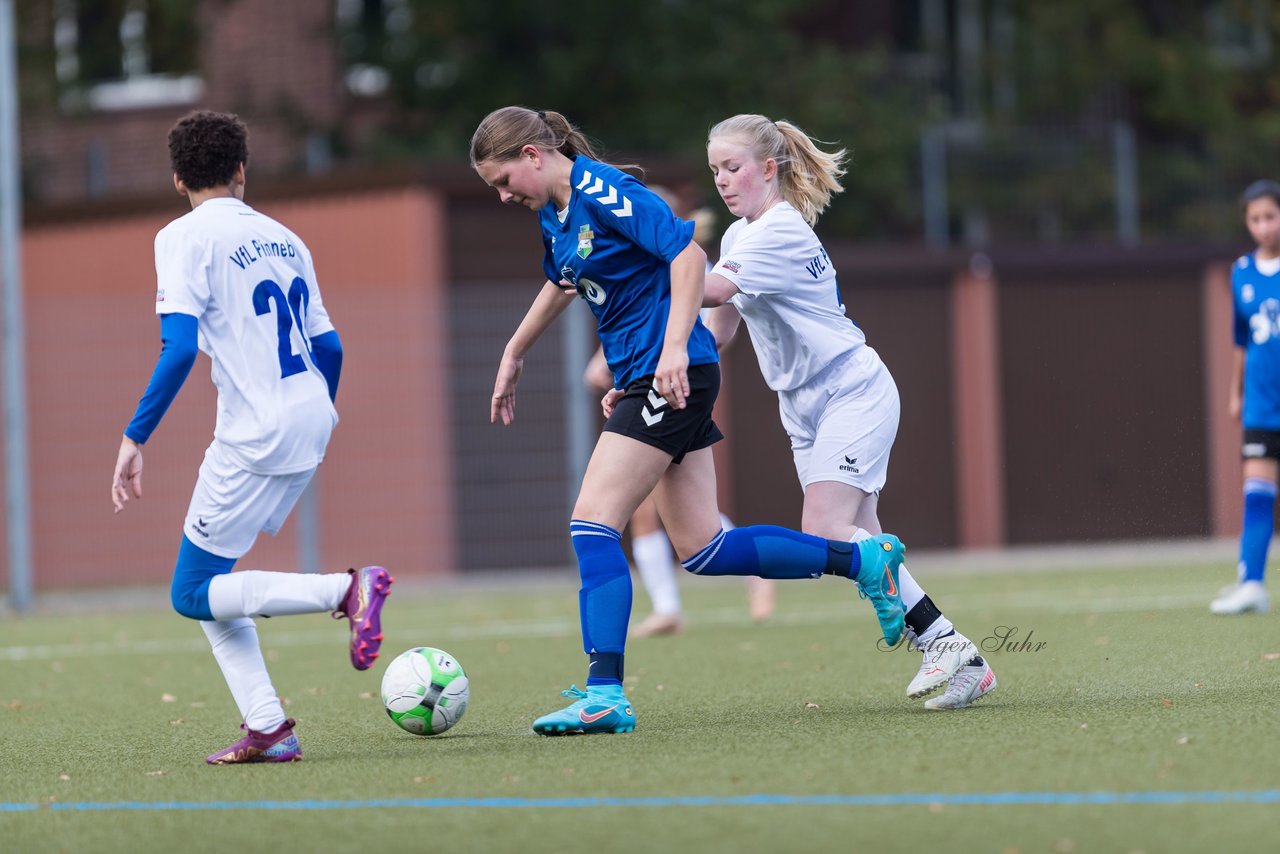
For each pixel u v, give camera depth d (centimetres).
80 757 1975
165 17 7775
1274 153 7550
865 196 7844
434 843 1378
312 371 1892
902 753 1706
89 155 7362
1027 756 1656
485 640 3484
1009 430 6412
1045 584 4531
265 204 5725
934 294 6412
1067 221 7262
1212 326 6506
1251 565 3186
